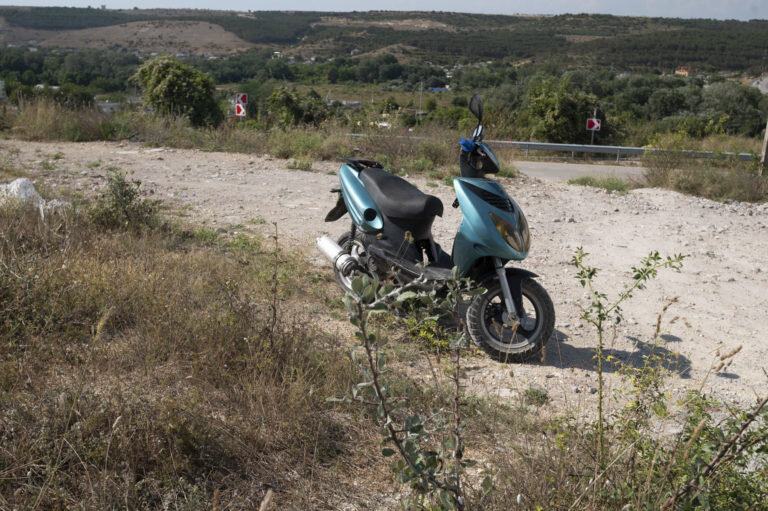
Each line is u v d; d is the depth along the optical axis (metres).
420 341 4.77
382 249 5.20
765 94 50.81
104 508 2.62
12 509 2.55
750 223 9.73
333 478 3.17
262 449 3.29
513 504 2.73
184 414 3.28
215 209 8.49
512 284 4.71
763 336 5.62
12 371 3.46
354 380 3.95
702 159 13.41
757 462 3.07
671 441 3.27
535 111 25.33
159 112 17.72
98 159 11.76
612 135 25.52
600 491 2.61
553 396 4.29
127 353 4.01
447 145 13.45
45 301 4.36
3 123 14.72
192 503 2.74
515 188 11.56
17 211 6.03
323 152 13.18
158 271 5.24
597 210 10.12
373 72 177.25
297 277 6.04
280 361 4.06
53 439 2.93
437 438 3.30
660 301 6.36
